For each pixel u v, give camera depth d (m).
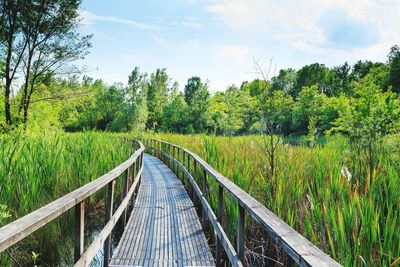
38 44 15.59
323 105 46.09
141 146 10.83
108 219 4.08
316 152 7.69
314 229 4.06
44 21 15.35
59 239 5.39
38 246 4.99
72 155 7.67
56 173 6.64
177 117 62.69
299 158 6.55
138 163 9.45
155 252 4.70
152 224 6.06
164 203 7.79
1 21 14.34
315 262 1.39
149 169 14.03
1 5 14.24
